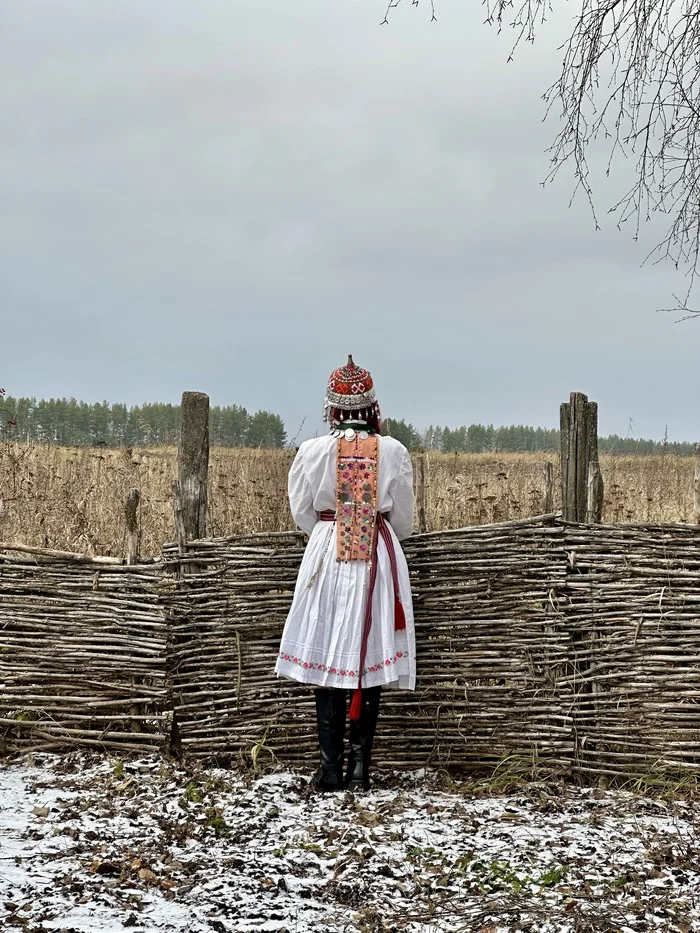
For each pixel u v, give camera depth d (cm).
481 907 347
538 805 468
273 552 536
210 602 540
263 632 539
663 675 511
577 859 394
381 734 532
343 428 505
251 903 342
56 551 548
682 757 507
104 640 544
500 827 432
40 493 832
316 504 504
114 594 546
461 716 526
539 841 415
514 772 515
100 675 545
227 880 360
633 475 893
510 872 378
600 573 521
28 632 549
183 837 407
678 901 351
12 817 428
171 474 943
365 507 493
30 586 548
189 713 539
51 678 546
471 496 826
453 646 532
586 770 513
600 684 519
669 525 517
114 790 474
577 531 524
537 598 524
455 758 529
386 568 493
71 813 434
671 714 509
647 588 514
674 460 905
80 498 841
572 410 528
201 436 546
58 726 543
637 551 518
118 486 870
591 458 528
